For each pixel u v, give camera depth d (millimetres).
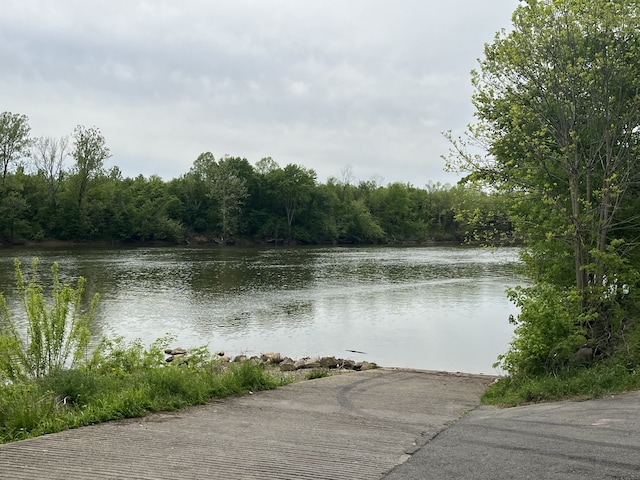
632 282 12742
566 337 10859
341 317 25422
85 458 5324
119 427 6848
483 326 23312
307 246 98062
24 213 79062
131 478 4711
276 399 9797
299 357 18109
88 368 10961
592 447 5520
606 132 12883
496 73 13492
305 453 5637
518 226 14234
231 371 11328
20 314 23859
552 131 13289
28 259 54125
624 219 14031
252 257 63312
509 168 13812
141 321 24109
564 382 9703
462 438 6324
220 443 6055
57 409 7703
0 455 5414
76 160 82188
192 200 100250
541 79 13016
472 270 48219
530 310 11055
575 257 13320
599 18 12320
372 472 4949
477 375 14117
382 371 14570
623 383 9336
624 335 11891
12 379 10211
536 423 7059
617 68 12555
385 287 36094
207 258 60531
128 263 51938
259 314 26078
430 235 115750
